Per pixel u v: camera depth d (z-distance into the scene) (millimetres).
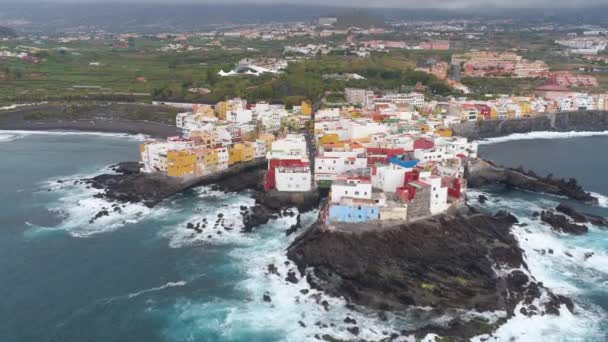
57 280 136000
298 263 141000
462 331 112938
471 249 143000
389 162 191000
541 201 195500
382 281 127188
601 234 164750
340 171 191750
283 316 120750
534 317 119750
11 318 119500
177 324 117938
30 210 182000
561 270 142750
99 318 120000
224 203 189500
